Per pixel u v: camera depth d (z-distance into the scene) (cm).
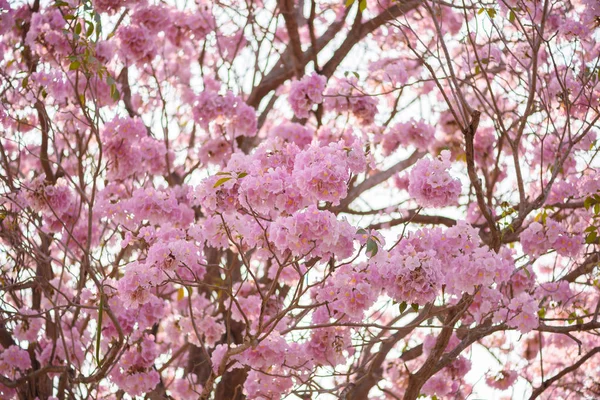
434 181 403
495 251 453
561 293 569
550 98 546
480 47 624
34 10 627
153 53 649
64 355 599
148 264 414
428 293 387
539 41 469
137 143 594
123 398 608
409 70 762
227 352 430
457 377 596
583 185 554
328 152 385
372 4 761
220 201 391
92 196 489
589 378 729
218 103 627
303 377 495
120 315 513
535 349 720
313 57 729
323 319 466
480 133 728
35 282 555
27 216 563
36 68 627
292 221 361
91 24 515
